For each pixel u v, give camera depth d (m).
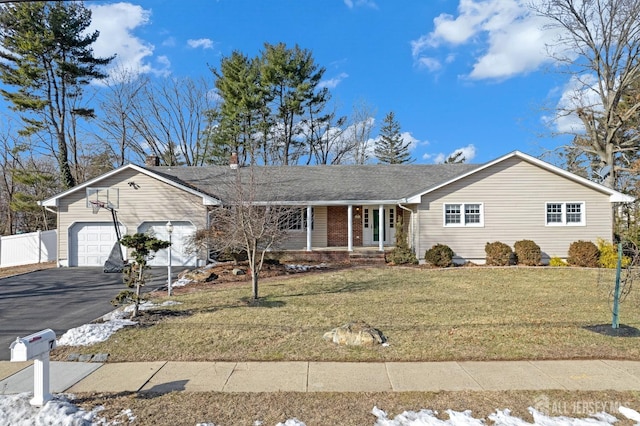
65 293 12.21
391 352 6.23
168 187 18.34
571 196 17.92
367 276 14.52
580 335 7.01
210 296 10.91
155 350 6.41
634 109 23.52
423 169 22.77
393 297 10.67
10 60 26.23
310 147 37.41
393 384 5.07
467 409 4.38
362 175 22.12
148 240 8.45
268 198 16.61
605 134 25.19
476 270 15.79
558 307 9.42
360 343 6.58
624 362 5.78
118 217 18.22
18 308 10.21
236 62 32.25
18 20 25.81
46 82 27.81
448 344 6.58
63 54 28.06
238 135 32.91
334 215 21.42
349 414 4.29
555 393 4.77
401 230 18.75
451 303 9.90
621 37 23.36
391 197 19.17
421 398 4.66
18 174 26.69
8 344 7.20
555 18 24.30
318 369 5.61
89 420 4.19
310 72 33.97
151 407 4.48
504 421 4.11
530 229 17.92
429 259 16.92
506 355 6.07
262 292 11.49
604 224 17.86
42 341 4.41
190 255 18.09
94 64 29.31
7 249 20.41
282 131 35.00
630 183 25.56
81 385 5.12
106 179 18.30
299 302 9.99
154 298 10.74
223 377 5.35
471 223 17.95
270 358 6.04
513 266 16.69
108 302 10.88
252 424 4.11
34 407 4.46
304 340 6.83
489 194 17.94
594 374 5.34
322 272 15.67
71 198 18.20
